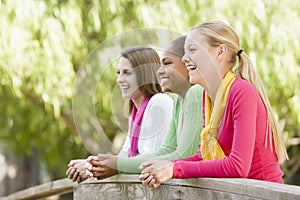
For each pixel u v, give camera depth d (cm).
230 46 510
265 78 1209
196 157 517
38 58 1168
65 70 1177
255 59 1191
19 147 1623
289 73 1211
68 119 1411
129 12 1226
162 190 539
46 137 1524
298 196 382
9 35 1145
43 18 1161
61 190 846
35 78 1186
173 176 494
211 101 509
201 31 510
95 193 630
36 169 2214
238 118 478
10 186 2198
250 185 430
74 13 1180
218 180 464
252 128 476
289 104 1263
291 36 1205
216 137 500
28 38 1159
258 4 1184
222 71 510
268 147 500
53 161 1605
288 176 1619
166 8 1177
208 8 1191
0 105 1382
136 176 551
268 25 1205
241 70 512
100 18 1211
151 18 1173
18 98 1301
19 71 1177
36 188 895
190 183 498
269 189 409
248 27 1184
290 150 1592
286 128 1391
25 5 1146
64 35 1175
